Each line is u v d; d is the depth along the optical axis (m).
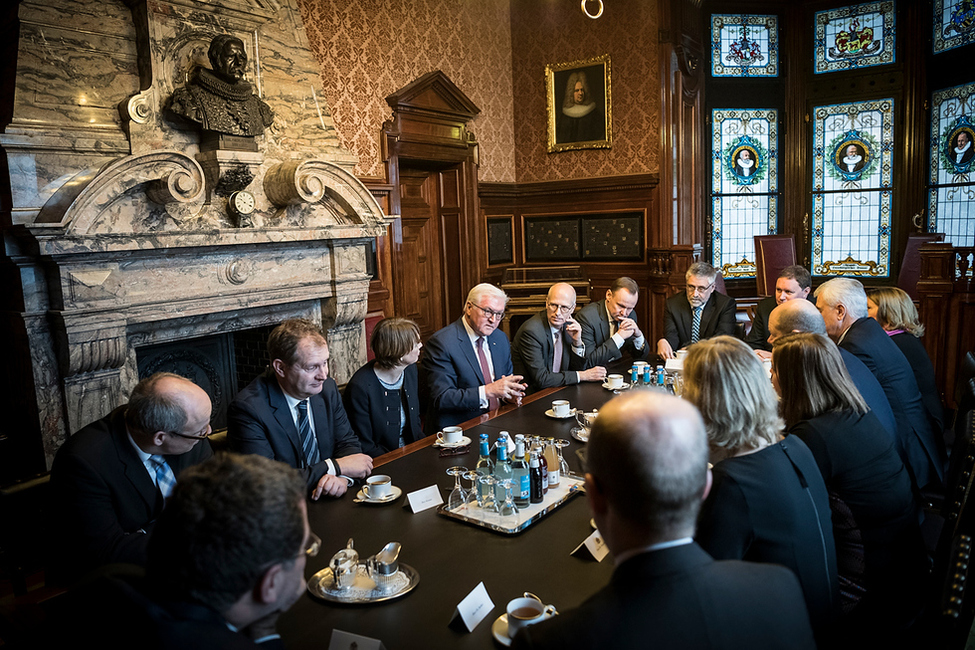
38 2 3.58
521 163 7.84
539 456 2.19
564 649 0.96
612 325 4.53
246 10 4.49
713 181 7.69
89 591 1.07
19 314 3.60
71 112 3.73
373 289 6.11
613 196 7.26
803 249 7.86
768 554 1.50
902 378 2.88
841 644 1.64
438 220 7.19
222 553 0.98
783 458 1.58
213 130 4.16
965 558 1.38
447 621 1.51
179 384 2.04
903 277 6.32
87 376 3.85
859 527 1.92
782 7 7.59
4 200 3.53
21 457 3.84
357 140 5.96
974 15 6.43
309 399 2.75
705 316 4.81
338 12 5.75
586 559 1.77
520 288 7.00
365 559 1.80
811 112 7.67
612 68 7.09
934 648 1.38
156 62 4.04
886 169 7.37
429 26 6.61
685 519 1.03
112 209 3.82
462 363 3.50
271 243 4.69
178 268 4.19
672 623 0.97
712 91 7.59
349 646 1.39
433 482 2.36
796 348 2.06
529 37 7.57
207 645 0.96
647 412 1.04
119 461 2.08
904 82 7.16
